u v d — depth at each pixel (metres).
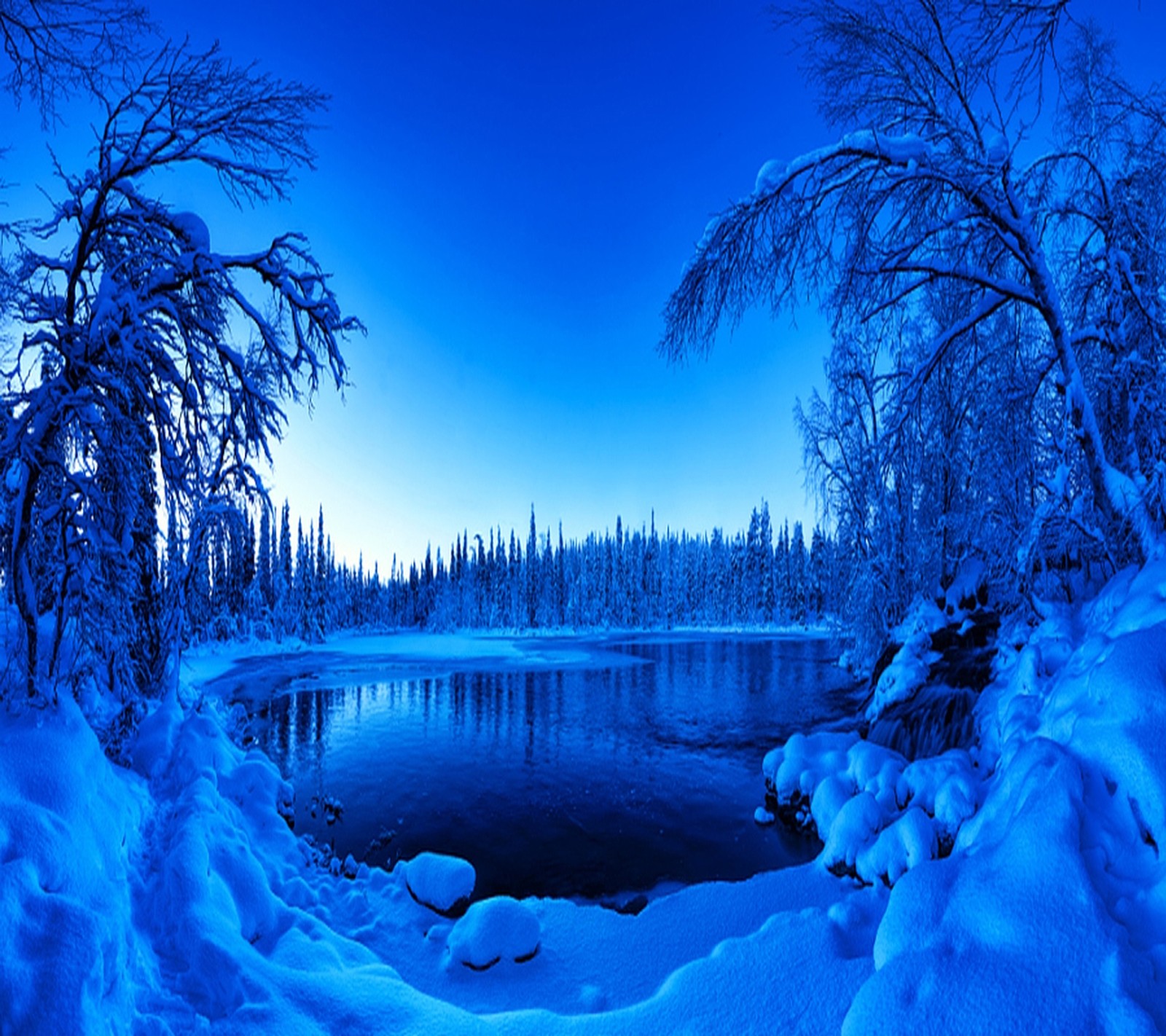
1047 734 5.17
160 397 8.45
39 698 5.55
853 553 19.14
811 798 9.91
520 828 10.34
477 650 52.12
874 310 7.82
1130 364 7.60
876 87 7.25
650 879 8.30
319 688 27.88
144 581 8.91
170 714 8.08
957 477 11.70
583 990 5.52
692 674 32.59
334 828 10.46
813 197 7.30
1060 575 8.86
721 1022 4.29
